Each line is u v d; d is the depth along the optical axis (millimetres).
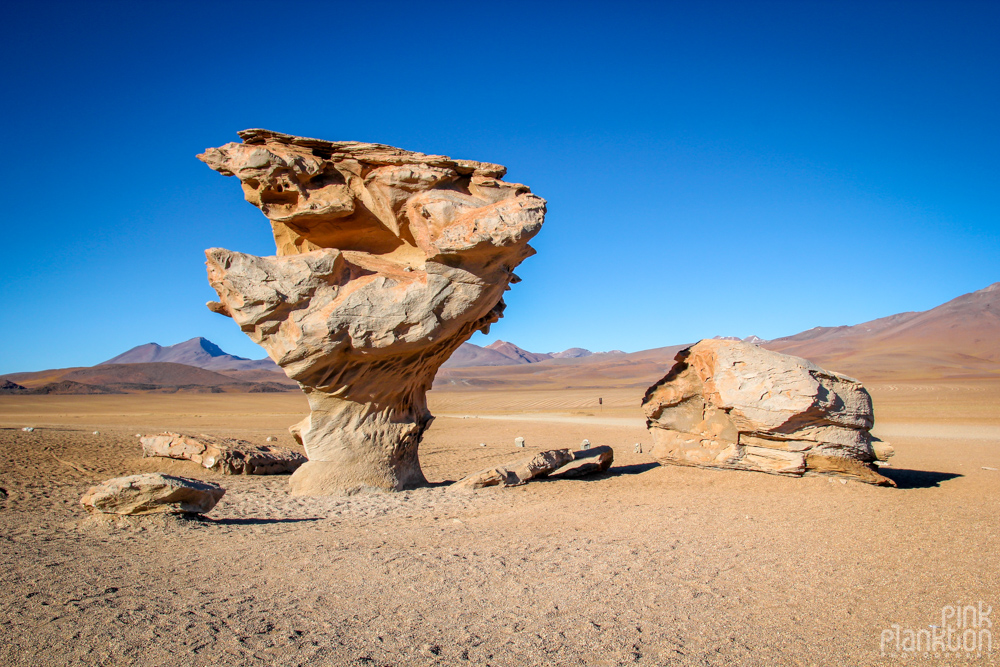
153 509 10391
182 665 4910
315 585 6977
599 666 5098
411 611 6219
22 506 11711
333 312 13000
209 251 12906
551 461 15891
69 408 67562
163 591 6641
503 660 5160
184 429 32969
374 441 14703
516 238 12484
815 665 5230
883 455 15578
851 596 6852
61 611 5934
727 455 15453
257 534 9625
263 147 13227
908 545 8969
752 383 14719
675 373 16828
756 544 9000
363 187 14117
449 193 13375
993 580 7418
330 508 12312
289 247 15297
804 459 14500
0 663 4824
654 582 7230
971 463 18031
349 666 4977
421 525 10562
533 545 8922
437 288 13273
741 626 5988
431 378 16438
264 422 43094
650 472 16406
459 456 23766
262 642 5379
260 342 13570
